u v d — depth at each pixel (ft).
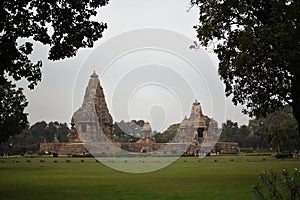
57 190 69.72
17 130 160.76
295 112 82.23
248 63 72.28
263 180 31.89
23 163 188.44
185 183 81.30
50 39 66.44
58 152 267.59
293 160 201.77
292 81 77.97
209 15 83.41
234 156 269.44
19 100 159.33
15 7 64.13
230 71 82.02
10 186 77.56
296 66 71.20
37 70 67.51
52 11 66.18
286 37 67.92
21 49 66.28
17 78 67.10
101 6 67.67
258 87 80.18
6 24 63.77
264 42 70.28
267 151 370.53
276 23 71.67
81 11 67.36
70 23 66.08
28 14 65.46
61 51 65.82
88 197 59.47
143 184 79.87
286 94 81.15
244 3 78.28
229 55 81.46
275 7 72.59
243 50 73.82
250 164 161.38
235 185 75.87
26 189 71.82
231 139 383.65
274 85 79.87
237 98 82.79
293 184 30.17
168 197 58.59
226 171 120.26
